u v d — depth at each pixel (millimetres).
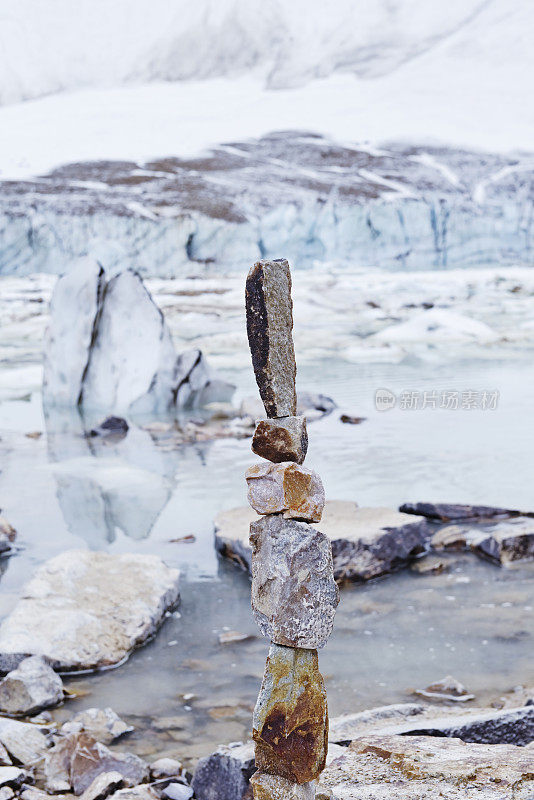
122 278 8430
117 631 3244
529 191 36656
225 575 3977
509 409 7578
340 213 32688
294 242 32625
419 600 3617
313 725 1330
